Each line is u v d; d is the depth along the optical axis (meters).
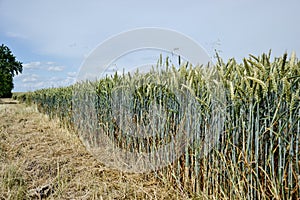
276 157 1.69
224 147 1.95
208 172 2.01
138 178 2.65
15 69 36.72
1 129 5.34
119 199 2.21
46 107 8.13
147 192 2.32
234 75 1.87
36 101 10.12
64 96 5.92
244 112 1.73
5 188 2.40
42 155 3.43
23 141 4.29
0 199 2.23
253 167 1.74
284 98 1.57
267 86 1.56
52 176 2.75
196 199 2.04
